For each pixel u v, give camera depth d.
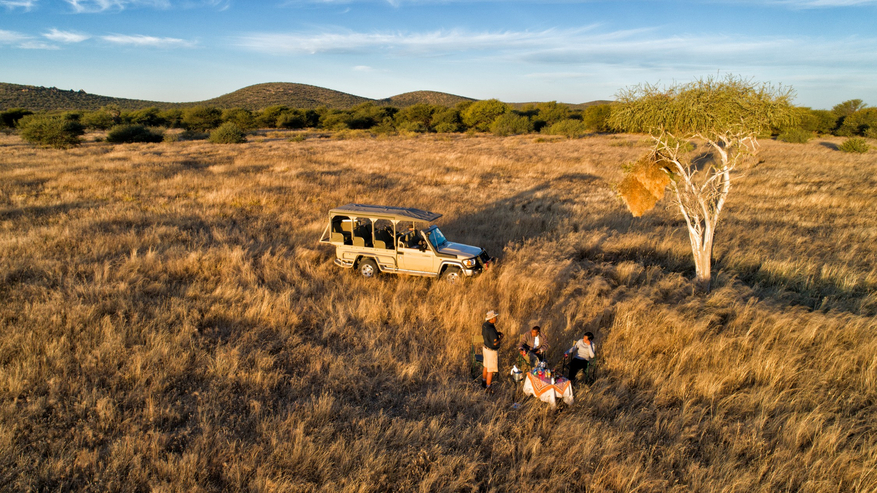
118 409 5.52
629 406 6.16
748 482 4.59
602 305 8.84
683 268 11.75
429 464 4.94
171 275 10.30
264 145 45.62
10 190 18.50
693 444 5.42
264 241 13.11
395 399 6.23
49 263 10.03
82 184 20.11
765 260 11.62
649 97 8.61
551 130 63.53
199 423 5.36
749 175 25.75
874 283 10.21
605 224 16.02
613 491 4.66
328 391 6.24
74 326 7.36
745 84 8.09
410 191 21.30
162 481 4.39
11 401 5.54
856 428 5.46
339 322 8.35
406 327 8.34
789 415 5.76
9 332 6.97
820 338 7.48
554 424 5.81
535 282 10.02
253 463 4.71
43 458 4.71
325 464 4.80
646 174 9.31
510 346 7.73
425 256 10.46
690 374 6.67
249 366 6.75
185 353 6.78
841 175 26.17
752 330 7.69
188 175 23.52
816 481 4.62
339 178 24.09
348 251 11.01
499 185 23.94
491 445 5.31
